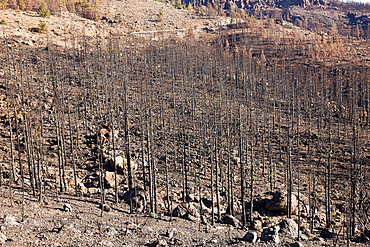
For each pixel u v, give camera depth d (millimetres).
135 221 25203
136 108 59406
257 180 43281
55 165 39062
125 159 39719
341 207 34625
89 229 20922
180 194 35625
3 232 17312
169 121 53969
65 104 57812
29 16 119938
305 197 35781
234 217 29406
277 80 90750
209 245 20109
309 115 65375
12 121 45281
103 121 54688
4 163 35656
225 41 142750
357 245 21641
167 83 79125
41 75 65000
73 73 72750
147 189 35188
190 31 149000
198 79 87188
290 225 26500
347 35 183750
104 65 75312
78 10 164125
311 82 86125
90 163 40906
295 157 51531
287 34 157750
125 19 167125
